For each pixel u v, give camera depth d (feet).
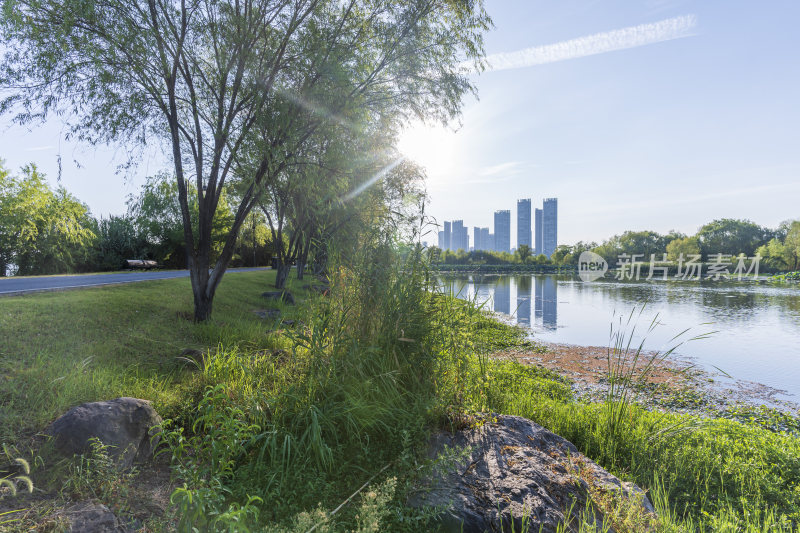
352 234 18.69
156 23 31.50
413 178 60.18
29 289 40.63
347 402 12.86
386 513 8.34
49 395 14.29
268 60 34.55
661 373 41.98
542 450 12.98
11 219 109.50
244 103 35.55
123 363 21.63
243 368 15.75
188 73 34.35
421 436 12.35
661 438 17.54
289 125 34.32
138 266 141.49
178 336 29.63
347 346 14.24
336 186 39.19
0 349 19.45
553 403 22.26
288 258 73.15
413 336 14.97
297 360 15.23
